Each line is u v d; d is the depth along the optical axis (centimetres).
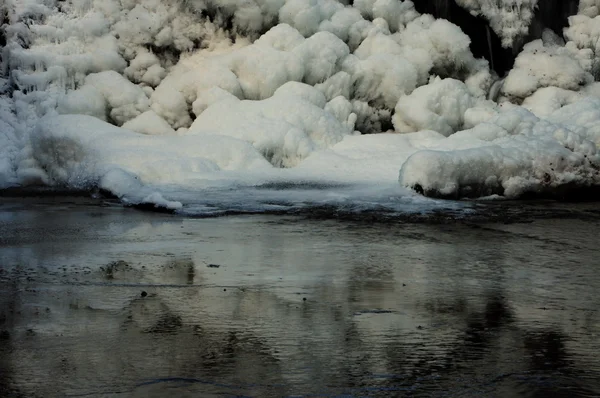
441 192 1520
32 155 1792
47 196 1577
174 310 727
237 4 2180
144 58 2136
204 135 1817
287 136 1869
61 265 920
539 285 847
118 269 902
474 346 630
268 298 774
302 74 2092
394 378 561
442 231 1195
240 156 1770
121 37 2152
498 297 791
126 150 1705
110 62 2106
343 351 616
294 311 727
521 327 684
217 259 965
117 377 558
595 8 2389
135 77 2131
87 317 702
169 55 2195
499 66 2370
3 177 1775
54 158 1761
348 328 675
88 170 1691
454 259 986
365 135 2002
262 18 2200
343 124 2048
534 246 1080
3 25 2136
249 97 2077
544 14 2403
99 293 788
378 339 646
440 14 2348
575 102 2017
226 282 841
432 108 2111
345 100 2080
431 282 856
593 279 879
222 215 1325
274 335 654
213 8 2200
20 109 2017
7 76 2114
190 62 2164
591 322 702
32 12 2130
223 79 2036
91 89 2036
